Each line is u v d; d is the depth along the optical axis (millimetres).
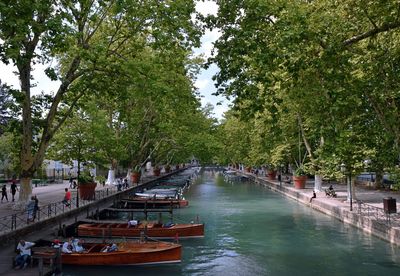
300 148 54875
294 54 15336
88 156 41375
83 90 29250
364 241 25141
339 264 20578
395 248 22953
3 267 16969
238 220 35031
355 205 34094
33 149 31109
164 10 25266
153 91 26031
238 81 15961
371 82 20078
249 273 19453
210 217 36938
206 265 20922
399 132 22938
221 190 65875
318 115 19719
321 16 15969
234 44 15633
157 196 46406
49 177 68500
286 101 31547
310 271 19578
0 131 58594
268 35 15617
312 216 36125
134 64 25969
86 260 20172
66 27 20078
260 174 96375
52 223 26453
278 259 21891
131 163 61531
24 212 26203
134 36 30875
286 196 54219
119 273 19484
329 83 16531
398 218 26672
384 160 28016
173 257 21125
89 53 24109
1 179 61000
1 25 18406
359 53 19141
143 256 20594
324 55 15594
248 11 15820
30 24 19328
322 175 41250
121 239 24078
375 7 16484
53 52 24719
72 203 34844
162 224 28094
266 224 32688
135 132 55188
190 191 64250
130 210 36562
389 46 18297
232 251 23891
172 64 28609
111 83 28938
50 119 29172
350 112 22516
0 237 19922
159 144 65875
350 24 16625
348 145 27797
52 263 17109
